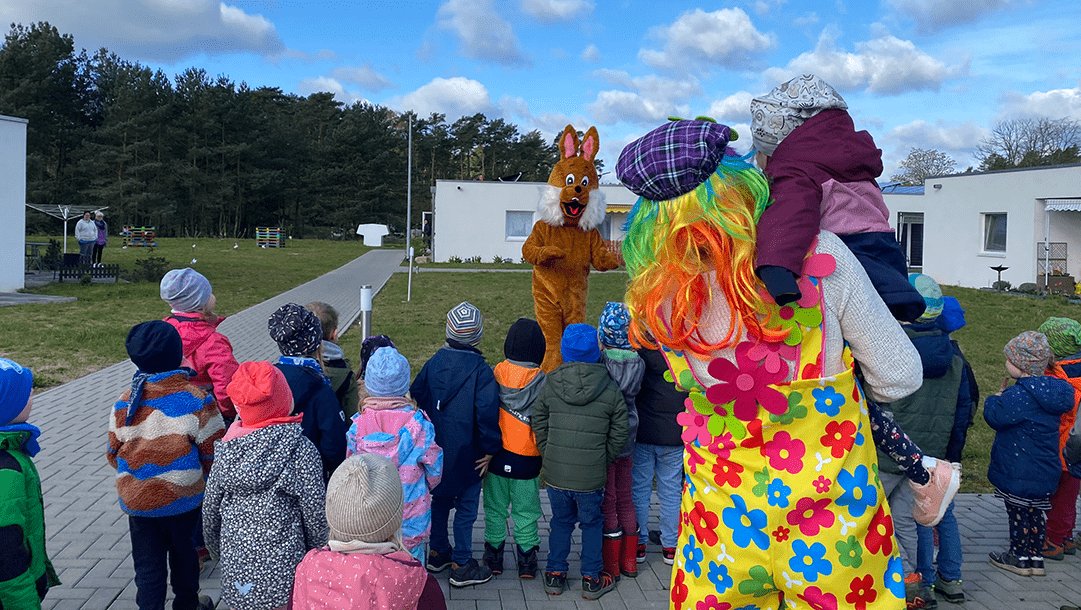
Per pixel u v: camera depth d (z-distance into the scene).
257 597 3.20
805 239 1.72
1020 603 4.48
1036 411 4.66
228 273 26.44
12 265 18.02
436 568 4.64
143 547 3.74
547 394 4.32
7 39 61.81
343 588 2.35
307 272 28.03
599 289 23.30
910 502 4.12
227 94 69.31
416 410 3.96
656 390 4.70
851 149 1.82
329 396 4.03
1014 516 4.89
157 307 16.28
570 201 6.62
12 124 17.70
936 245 27.47
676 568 2.05
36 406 8.34
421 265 33.00
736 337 1.80
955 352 4.45
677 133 1.81
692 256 1.83
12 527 2.61
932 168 67.44
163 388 3.74
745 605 1.92
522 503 4.62
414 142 86.12
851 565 1.79
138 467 3.65
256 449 3.23
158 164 63.34
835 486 1.79
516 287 23.25
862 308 1.78
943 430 4.30
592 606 4.33
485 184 35.06
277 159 73.31
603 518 4.43
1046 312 18.86
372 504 2.46
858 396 1.83
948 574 4.50
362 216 77.06
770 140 1.97
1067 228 24.03
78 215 26.78
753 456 1.84
